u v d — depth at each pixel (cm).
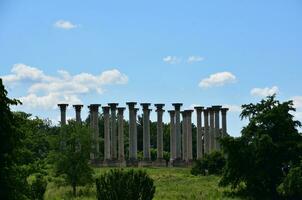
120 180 5716
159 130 12594
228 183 7888
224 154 8094
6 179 3794
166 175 9975
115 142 12619
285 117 7950
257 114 8012
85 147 8200
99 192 5744
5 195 3766
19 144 4003
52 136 8300
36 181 6338
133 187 5697
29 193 4169
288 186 7138
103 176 5912
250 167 7794
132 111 12425
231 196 7656
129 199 5666
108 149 12281
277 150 7738
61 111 12200
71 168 8019
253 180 7750
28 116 5119
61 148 8200
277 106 8038
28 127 4994
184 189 8075
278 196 7644
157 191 7781
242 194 7781
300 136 7950
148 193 5769
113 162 12075
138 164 12256
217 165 10181
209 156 10338
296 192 7225
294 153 7744
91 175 8169
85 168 8094
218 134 12888
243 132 7981
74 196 7650
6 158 3812
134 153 12375
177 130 12762
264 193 7756
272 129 7956
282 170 7781
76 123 8519
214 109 12925
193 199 7175
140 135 18412
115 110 12688
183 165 12281
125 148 17525
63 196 7612
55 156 8100
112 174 5800
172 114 12862
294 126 8006
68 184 8081
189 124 12850
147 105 12544
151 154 15475
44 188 6347
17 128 4012
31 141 4841
